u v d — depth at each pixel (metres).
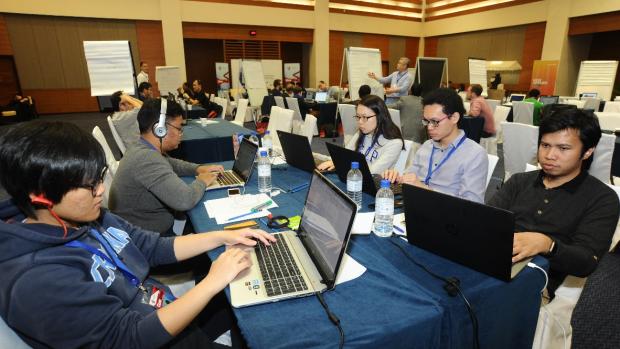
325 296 0.95
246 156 2.13
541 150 1.31
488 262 1.00
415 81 6.93
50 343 0.67
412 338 0.85
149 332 0.74
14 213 0.76
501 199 1.52
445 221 1.07
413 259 1.14
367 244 1.26
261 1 10.52
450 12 12.12
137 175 1.63
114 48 3.70
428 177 1.86
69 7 8.70
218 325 1.28
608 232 1.19
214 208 1.63
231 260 0.91
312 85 12.09
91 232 0.90
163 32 9.54
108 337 0.72
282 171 2.30
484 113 4.60
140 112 1.73
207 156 3.73
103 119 8.63
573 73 9.65
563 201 1.31
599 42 9.39
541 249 1.09
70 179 0.70
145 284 1.06
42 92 9.19
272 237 1.23
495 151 4.87
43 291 0.65
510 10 10.30
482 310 0.97
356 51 6.42
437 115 1.70
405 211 1.19
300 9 11.09
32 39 8.78
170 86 7.77
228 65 10.87
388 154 2.13
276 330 0.82
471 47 11.83
